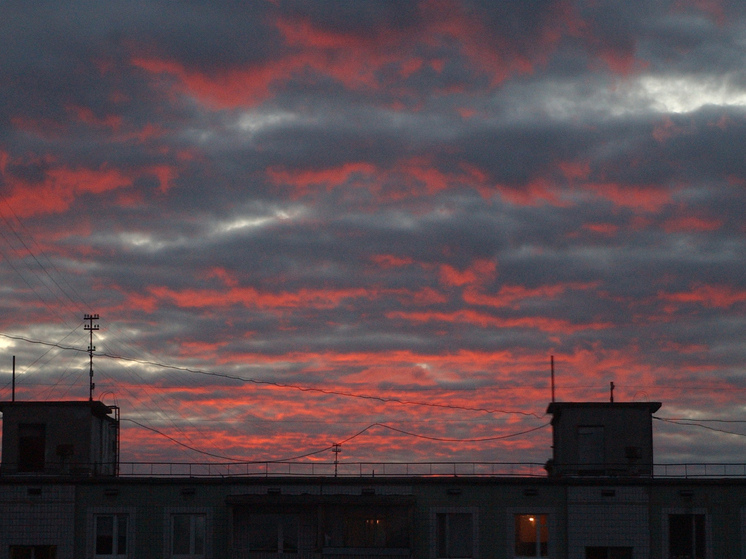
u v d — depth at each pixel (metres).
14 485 51.09
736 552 49.53
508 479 51.09
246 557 50.66
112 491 51.12
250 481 51.47
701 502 50.25
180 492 51.31
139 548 50.59
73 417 53.81
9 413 53.72
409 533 50.53
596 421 54.16
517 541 50.50
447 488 51.19
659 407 54.22
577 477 51.31
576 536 50.22
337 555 50.44
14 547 50.38
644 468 53.22
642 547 49.88
